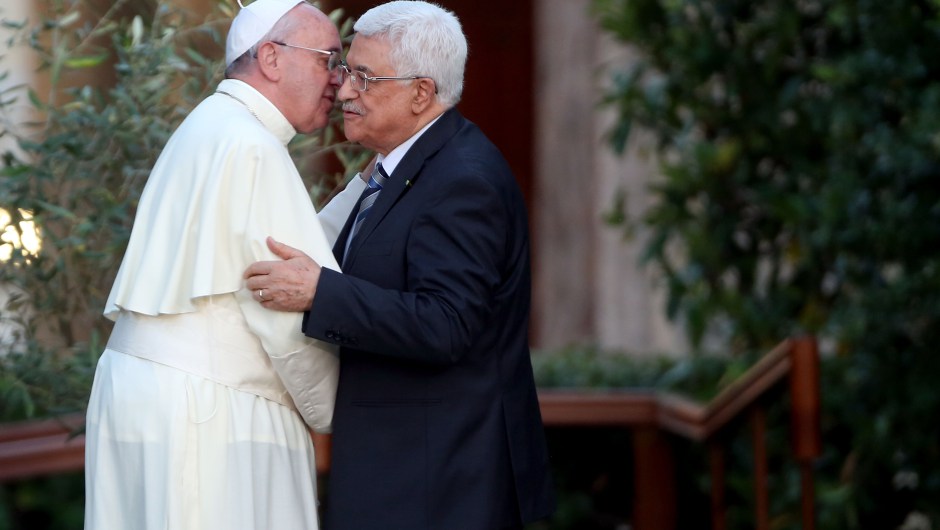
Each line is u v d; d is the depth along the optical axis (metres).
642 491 18.59
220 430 11.01
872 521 19.78
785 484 19.59
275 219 11.01
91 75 15.41
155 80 12.66
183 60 13.44
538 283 29.09
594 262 27.88
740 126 20.44
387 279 11.20
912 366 18.81
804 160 20.28
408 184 11.39
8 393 12.95
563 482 20.16
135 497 11.03
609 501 20.22
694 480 20.09
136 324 11.23
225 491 10.98
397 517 11.13
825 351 21.91
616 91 21.06
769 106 20.27
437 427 11.23
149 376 11.02
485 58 30.23
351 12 27.39
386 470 11.22
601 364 20.88
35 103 12.71
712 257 20.47
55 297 12.94
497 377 11.50
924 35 18.56
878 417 18.91
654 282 21.30
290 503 11.34
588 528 20.23
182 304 11.03
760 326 20.17
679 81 20.52
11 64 15.77
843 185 18.92
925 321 18.77
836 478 19.67
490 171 11.36
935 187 18.59
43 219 12.57
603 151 27.47
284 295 10.70
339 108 13.39
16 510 16.73
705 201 20.61
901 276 18.73
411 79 11.42
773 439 19.61
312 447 11.82
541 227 28.59
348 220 12.29
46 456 14.38
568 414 18.27
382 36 11.41
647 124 21.11
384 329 10.66
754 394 16.52
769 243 20.91
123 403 11.03
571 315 28.03
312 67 11.66
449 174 11.23
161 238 11.19
